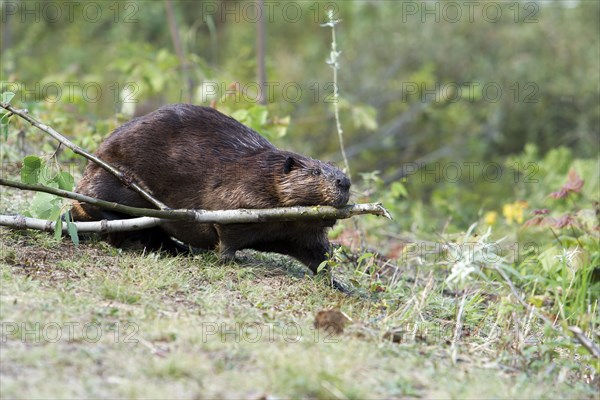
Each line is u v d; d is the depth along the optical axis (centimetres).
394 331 874
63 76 2000
